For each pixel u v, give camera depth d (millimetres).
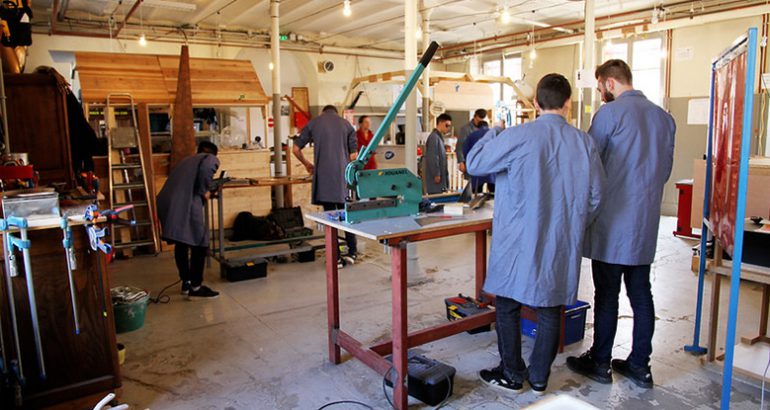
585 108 6793
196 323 3643
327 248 2949
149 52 9383
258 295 4234
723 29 7645
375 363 2648
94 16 8695
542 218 2297
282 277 4742
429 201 3092
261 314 3803
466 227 2641
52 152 4141
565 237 2338
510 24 9828
